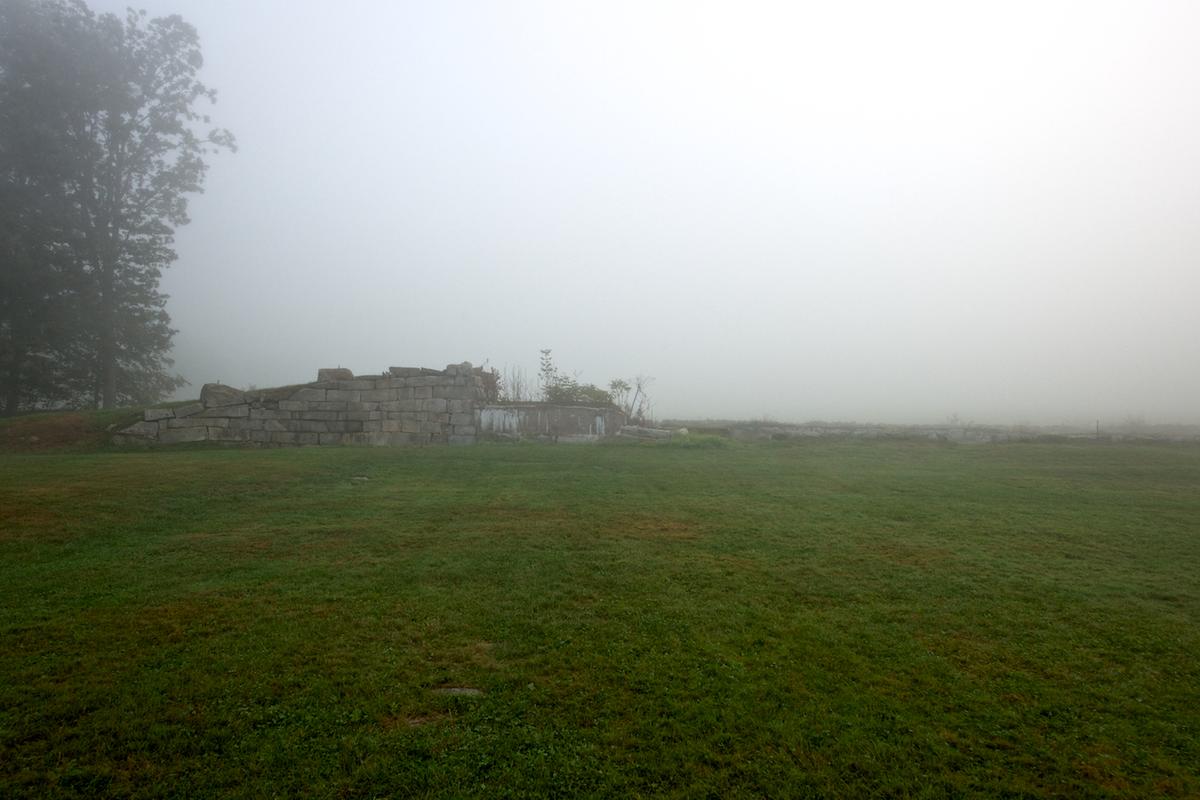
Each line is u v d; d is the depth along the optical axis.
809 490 11.31
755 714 3.91
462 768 3.39
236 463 12.88
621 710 3.96
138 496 9.50
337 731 3.72
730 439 19.77
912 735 3.72
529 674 4.39
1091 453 17.12
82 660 4.50
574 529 8.27
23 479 10.42
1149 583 6.32
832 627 5.20
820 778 3.36
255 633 4.99
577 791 3.25
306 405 18.20
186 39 27.42
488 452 15.90
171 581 6.16
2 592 5.78
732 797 3.22
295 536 7.86
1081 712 3.99
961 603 5.74
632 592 5.98
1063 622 5.34
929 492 11.26
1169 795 3.25
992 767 3.45
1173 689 4.28
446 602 5.68
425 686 4.24
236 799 3.15
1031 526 8.65
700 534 8.07
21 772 3.31
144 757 3.47
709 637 4.99
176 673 4.34
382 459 14.19
